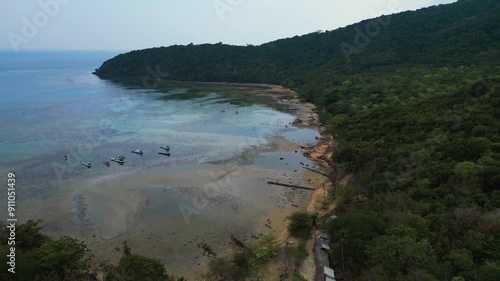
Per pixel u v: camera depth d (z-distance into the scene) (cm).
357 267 3194
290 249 3738
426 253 2853
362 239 3253
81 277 3192
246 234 4266
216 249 3938
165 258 3744
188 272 3547
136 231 4234
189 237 4150
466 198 3478
